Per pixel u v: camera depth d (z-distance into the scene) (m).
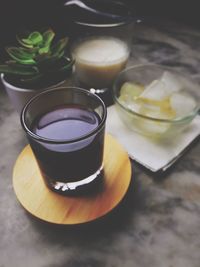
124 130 0.26
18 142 0.26
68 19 0.32
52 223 0.20
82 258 0.19
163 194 0.22
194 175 0.23
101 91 0.32
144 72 0.30
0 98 0.31
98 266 0.19
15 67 0.24
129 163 0.23
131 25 0.31
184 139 0.25
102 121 0.19
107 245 0.19
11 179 0.23
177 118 0.24
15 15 0.33
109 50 0.31
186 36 0.39
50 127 0.21
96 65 0.29
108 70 0.30
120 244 0.19
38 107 0.22
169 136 0.25
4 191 0.23
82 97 0.22
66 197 0.21
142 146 0.25
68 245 0.19
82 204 0.21
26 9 0.34
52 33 0.25
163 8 0.44
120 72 0.28
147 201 0.22
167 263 0.19
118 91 0.28
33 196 0.21
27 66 0.24
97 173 0.22
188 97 0.27
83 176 0.21
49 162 0.20
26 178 0.22
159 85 0.28
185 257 0.19
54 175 0.21
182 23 0.42
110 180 0.22
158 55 0.36
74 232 0.20
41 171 0.21
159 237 0.20
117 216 0.21
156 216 0.21
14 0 0.33
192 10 0.43
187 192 0.22
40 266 0.19
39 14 0.34
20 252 0.19
